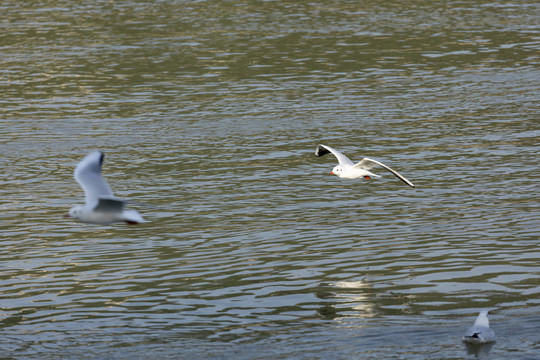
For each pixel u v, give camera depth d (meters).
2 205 25.86
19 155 30.83
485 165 28.89
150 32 50.66
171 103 37.62
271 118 35.22
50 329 17.67
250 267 20.83
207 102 37.69
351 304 18.48
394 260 20.98
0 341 17.16
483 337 16.02
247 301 18.84
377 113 35.78
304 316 17.94
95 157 12.52
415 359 15.52
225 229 23.56
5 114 36.19
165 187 27.33
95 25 52.44
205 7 57.12
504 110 35.91
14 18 54.50
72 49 47.06
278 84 40.44
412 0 59.38
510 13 55.75
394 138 32.38
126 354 16.34
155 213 24.98
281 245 22.27
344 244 22.20
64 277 20.53
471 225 23.30
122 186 27.41
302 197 26.19
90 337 17.23
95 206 11.74
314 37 49.19
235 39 48.81
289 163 29.69
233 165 29.50
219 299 19.00
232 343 16.67
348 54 45.69
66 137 33.00
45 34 50.41
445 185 26.97
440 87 39.78
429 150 30.80
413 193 26.33
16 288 19.92
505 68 43.03
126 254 21.95
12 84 40.81
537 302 18.25
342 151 30.92
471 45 47.66
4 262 21.53
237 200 25.98
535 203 24.95
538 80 40.69
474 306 18.16
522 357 15.43
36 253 22.11
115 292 19.53
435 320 17.45
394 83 40.53
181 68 43.34
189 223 24.12
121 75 42.22
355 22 52.91
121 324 17.83
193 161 30.00
